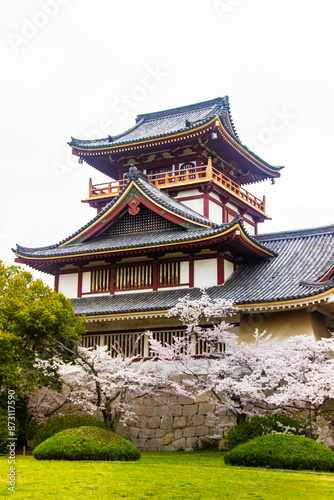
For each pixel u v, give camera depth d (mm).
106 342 40156
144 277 42406
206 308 33000
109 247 41812
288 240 44438
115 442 26516
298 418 29844
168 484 19984
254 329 35938
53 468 22641
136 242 42500
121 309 38375
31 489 18812
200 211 50438
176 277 41281
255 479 20984
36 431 32781
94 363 33031
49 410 36094
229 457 25203
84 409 33531
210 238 38562
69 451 25266
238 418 31047
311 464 23250
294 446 24062
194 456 30500
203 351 36594
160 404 35906
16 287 33281
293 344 31469
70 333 34000
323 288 32594
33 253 45531
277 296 35062
